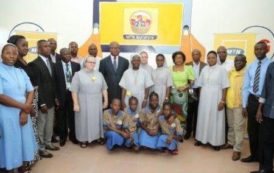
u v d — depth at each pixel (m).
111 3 4.75
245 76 3.29
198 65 4.31
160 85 4.09
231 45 4.61
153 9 4.70
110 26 4.79
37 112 3.23
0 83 2.37
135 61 3.88
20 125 2.52
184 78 4.15
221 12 4.58
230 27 4.59
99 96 3.83
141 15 4.73
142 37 4.78
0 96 2.35
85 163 3.26
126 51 4.83
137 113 3.73
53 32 4.86
